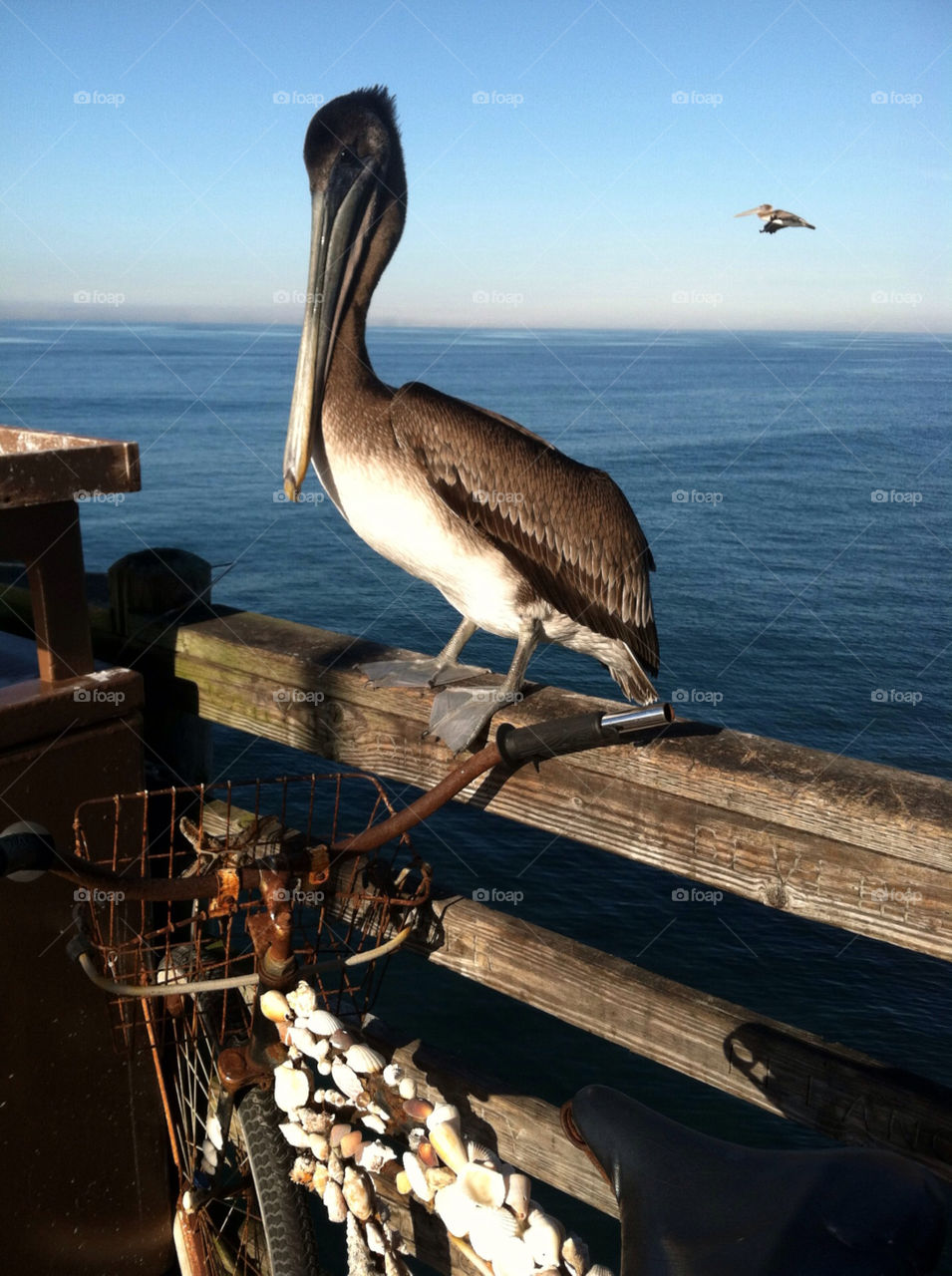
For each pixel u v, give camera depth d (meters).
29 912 2.05
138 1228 2.41
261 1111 1.93
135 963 2.26
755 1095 1.86
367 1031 2.46
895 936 1.67
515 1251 1.58
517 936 2.17
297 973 1.86
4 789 1.97
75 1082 2.21
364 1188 1.78
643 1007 1.99
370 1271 1.81
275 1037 1.91
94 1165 2.29
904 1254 0.82
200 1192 2.12
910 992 14.40
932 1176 0.90
